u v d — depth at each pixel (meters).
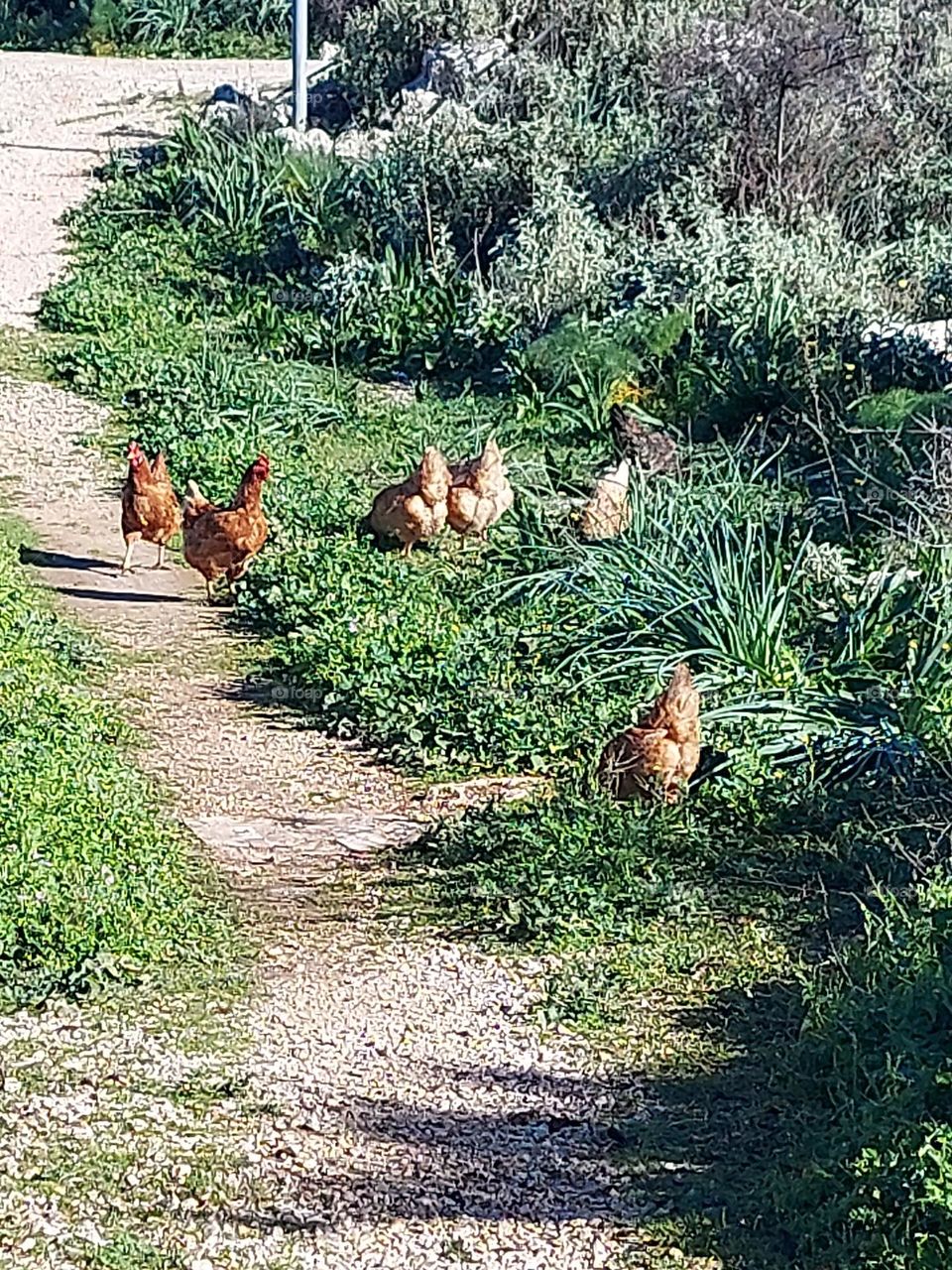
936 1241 4.67
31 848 6.23
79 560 8.86
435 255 12.09
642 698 7.64
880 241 11.68
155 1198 5.12
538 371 10.81
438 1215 5.12
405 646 7.91
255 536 8.48
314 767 7.38
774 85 11.92
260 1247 4.91
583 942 6.40
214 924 6.39
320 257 12.50
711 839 6.89
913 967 5.82
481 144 12.47
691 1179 5.38
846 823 6.96
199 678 7.94
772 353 10.30
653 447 9.67
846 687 7.66
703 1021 6.11
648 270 11.24
